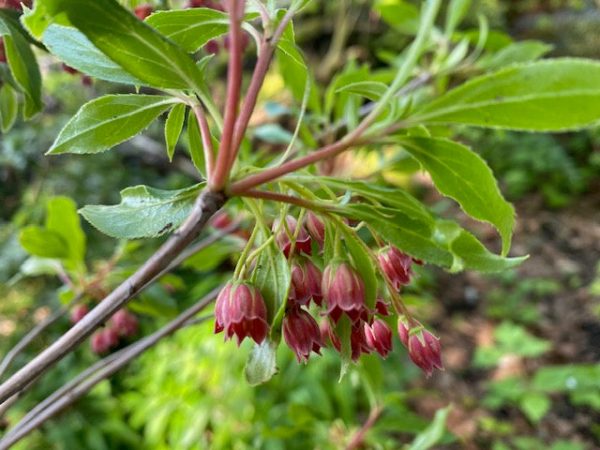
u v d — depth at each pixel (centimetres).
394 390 33
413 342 7
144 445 30
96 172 39
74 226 12
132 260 33
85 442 28
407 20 18
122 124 7
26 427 10
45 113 37
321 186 7
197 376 31
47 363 6
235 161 6
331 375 31
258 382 6
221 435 28
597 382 35
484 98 5
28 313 33
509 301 46
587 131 63
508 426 35
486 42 17
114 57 6
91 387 11
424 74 17
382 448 15
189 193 6
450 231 6
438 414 14
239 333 6
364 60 59
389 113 6
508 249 6
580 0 73
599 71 5
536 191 59
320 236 7
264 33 6
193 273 38
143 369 33
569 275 49
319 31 60
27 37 8
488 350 39
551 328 44
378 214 6
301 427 16
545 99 5
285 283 6
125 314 13
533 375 38
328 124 15
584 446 34
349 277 6
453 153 6
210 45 11
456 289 47
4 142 36
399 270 7
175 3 11
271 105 17
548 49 16
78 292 13
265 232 7
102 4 5
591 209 57
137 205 6
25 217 36
